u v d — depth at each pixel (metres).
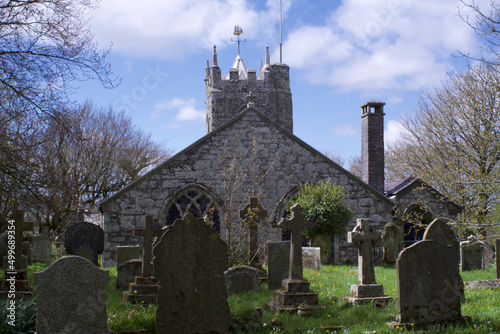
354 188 21.95
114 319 8.15
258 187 21.25
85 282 7.17
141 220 20.22
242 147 21.39
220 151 21.17
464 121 24.42
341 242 21.38
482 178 20.62
